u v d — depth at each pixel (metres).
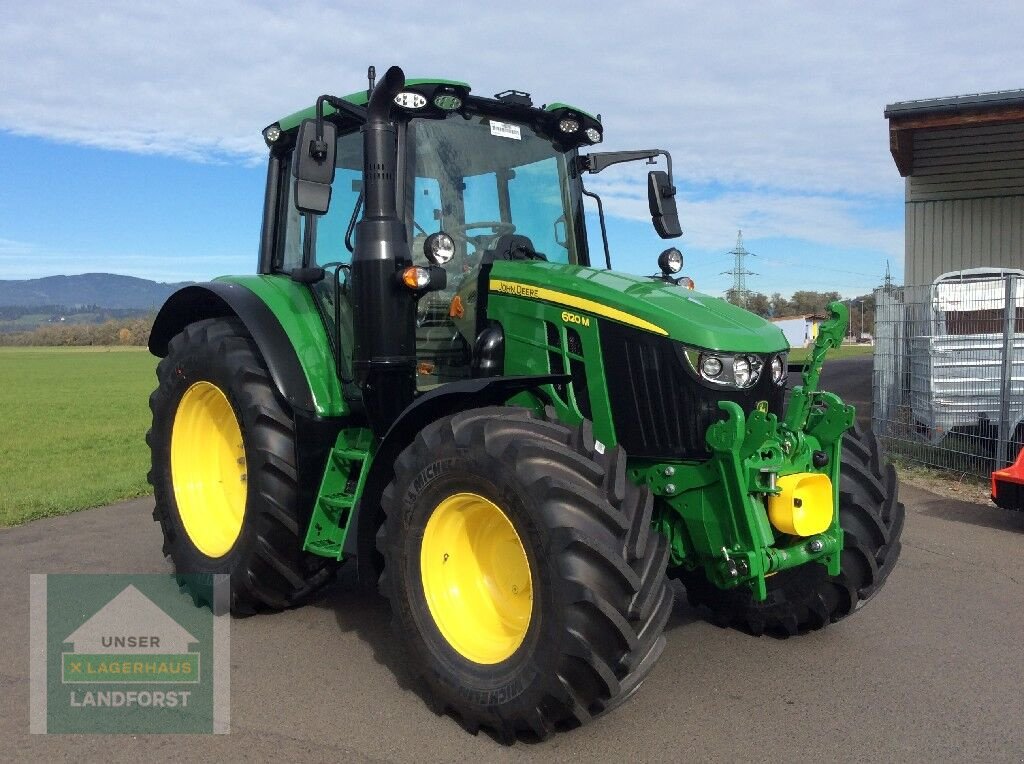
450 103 4.05
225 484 4.87
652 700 3.42
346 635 4.18
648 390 3.43
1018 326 8.19
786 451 3.36
